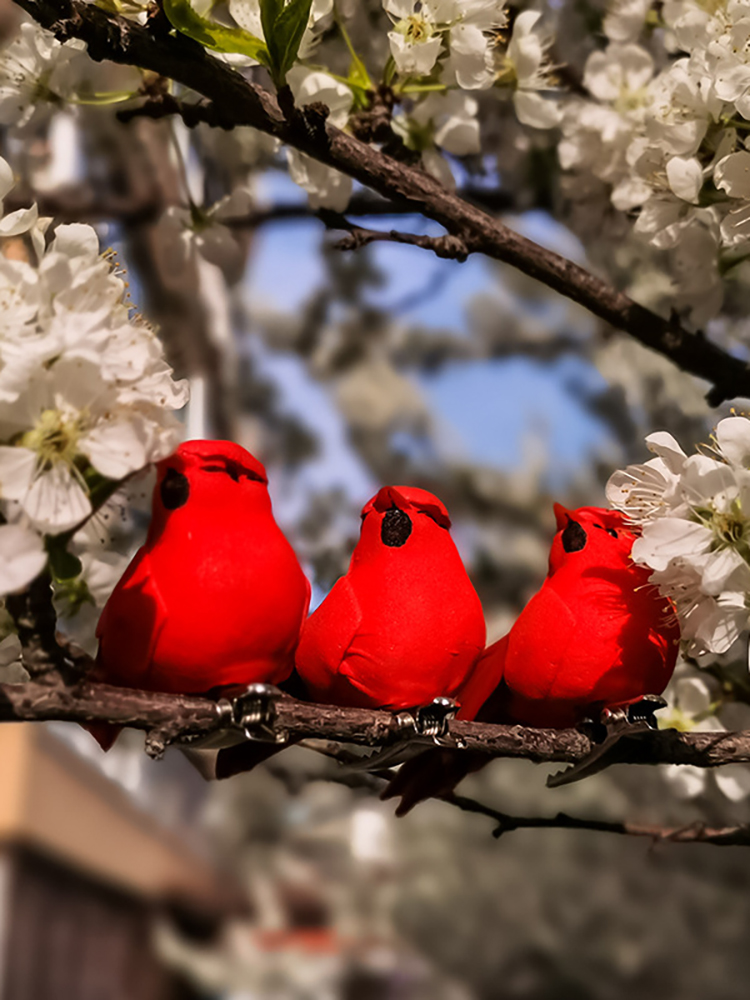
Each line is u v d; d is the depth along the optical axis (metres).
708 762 0.82
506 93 1.02
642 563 0.81
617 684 0.81
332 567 1.64
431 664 0.80
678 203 0.94
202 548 0.79
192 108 0.92
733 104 0.90
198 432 1.42
